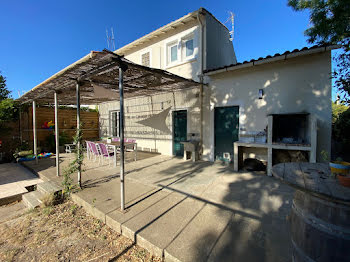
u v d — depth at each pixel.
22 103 6.90
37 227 2.76
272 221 2.41
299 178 1.51
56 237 2.48
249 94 5.12
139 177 4.42
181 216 2.59
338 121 6.11
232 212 2.67
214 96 5.82
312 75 4.27
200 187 3.66
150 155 7.34
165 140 7.45
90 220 2.84
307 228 1.42
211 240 2.07
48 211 3.18
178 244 2.01
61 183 3.85
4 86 7.52
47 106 8.91
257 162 4.72
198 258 1.81
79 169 3.80
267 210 2.70
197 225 2.36
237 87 5.33
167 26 6.64
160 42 7.33
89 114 10.51
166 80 4.92
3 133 7.20
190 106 6.45
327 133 4.16
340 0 3.57
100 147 5.78
